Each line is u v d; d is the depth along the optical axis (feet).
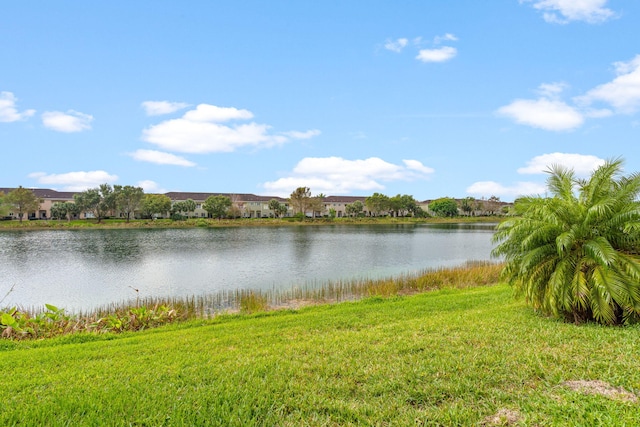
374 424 13.28
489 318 28.07
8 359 22.00
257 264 85.87
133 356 21.97
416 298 42.65
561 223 27.50
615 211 27.12
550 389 15.30
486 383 16.08
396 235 172.55
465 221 318.04
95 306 50.44
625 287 24.31
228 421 13.46
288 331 27.71
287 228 223.92
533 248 28.76
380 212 333.42
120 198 232.73
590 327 24.41
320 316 33.30
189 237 157.28
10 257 95.50
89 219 248.52
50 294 58.03
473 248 119.55
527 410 13.69
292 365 18.83
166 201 260.01
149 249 113.70
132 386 16.57
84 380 17.72
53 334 31.58
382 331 25.61
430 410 14.02
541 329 24.21
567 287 26.11
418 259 94.43
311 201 288.92
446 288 52.49
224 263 87.15
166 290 60.29
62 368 19.99
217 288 61.46
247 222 252.62
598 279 25.00
